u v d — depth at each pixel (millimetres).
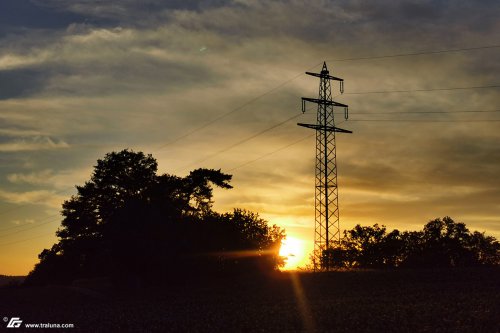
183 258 89312
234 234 92625
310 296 68625
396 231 149500
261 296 71938
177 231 90875
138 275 91375
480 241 148375
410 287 70875
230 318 53438
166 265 88500
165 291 84812
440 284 72438
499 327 40969
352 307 54781
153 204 93562
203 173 99000
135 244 87312
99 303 77688
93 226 100188
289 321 49031
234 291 79438
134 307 69062
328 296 67312
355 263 146000
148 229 88750
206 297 74875
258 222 97500
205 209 100562
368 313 50031
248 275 93062
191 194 101188
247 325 48594
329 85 77312
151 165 104812
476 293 61688
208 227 91812
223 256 91312
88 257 102625
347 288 73938
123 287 91938
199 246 90312
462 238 148375
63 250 102750
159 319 56531
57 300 86125
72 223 100250
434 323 43594
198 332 47375
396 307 52875
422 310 50000
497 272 82875
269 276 91500
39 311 72312
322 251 99500
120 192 103000
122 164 102625
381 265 146250
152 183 100438
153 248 87062
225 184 100562
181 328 50094
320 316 50375
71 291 93125
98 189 101812
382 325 43906
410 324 43656
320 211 76125
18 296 93938
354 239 148750
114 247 88250
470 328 40844
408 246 149000
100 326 54844
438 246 146750
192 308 64000
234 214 96625
